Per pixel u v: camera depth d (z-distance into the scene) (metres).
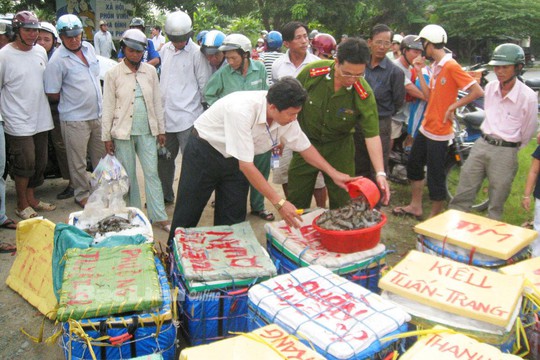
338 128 3.63
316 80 3.53
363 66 3.16
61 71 4.70
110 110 4.23
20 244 3.69
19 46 4.54
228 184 3.55
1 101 4.48
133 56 4.14
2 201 4.45
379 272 3.04
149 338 2.54
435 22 24.02
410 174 5.00
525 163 6.93
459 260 2.90
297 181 3.85
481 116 5.18
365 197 3.14
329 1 21.08
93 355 2.34
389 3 22.50
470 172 4.17
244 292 2.79
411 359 1.99
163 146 4.67
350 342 2.09
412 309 2.43
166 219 4.54
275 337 2.11
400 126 5.72
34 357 2.92
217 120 3.25
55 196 5.53
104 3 15.39
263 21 22.14
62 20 4.57
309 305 2.36
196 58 4.81
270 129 3.12
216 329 2.81
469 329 2.27
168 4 17.56
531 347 2.55
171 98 4.78
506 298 2.36
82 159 4.98
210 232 3.25
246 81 4.51
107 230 3.45
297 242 3.14
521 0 23.53
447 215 3.26
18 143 4.59
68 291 2.56
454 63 4.39
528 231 3.00
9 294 3.56
